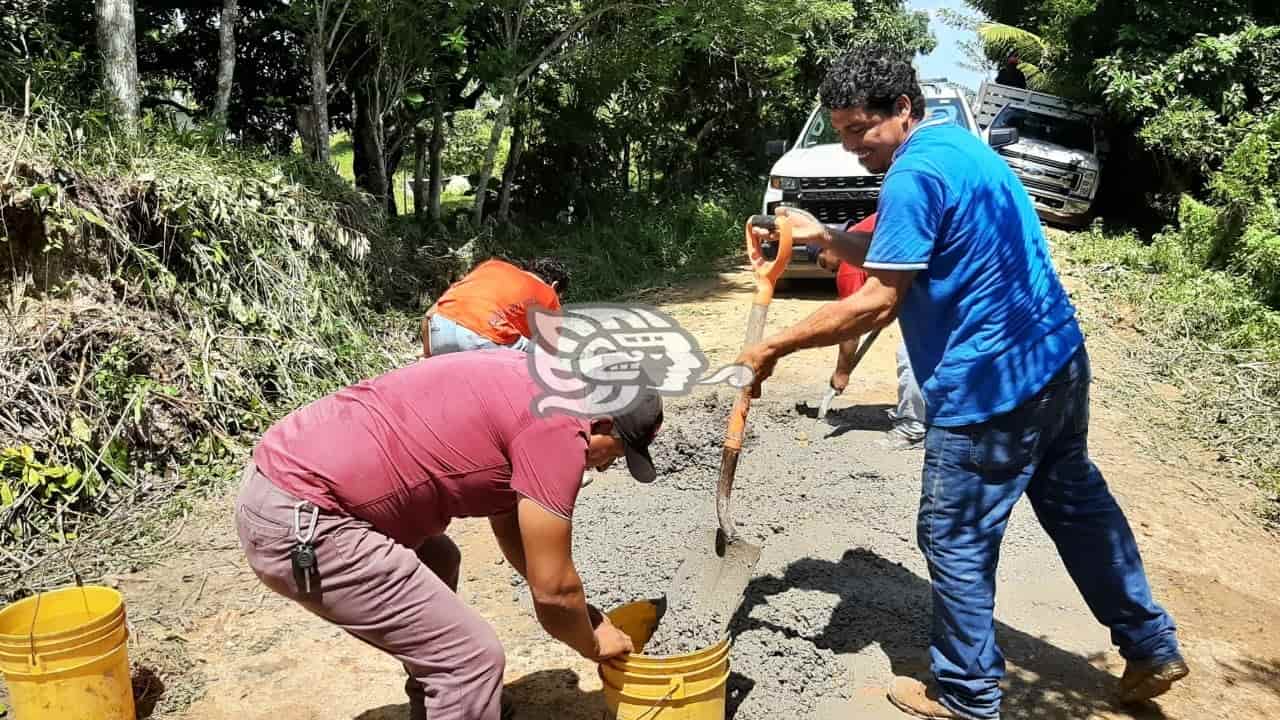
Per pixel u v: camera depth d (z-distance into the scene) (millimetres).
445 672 2549
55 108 6016
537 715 3273
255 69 12516
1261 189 10320
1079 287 10289
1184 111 12641
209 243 6332
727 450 3119
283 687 3480
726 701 3238
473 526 4832
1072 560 3221
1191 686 3490
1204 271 10359
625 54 12734
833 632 3627
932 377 2977
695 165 17406
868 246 3223
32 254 5297
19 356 4992
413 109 12062
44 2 7969
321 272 7383
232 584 4254
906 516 4594
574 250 12070
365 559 2449
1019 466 2959
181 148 7020
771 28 12578
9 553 4379
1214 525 5016
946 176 2818
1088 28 14375
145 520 4844
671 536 4352
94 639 2984
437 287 9578
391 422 2451
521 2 11836
